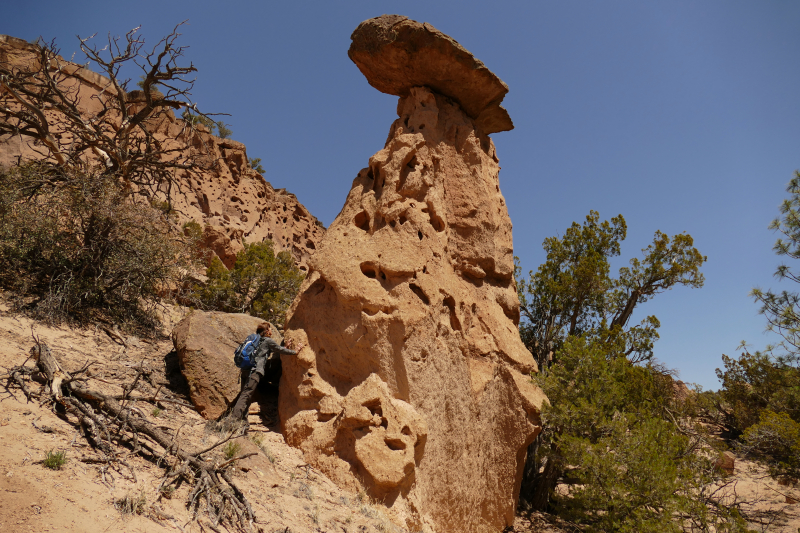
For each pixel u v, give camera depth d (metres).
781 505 15.02
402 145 9.59
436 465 8.13
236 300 16.19
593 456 10.05
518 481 9.94
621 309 21.53
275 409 9.16
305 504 6.42
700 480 10.63
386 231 8.88
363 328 8.16
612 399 11.91
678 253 20.84
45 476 4.52
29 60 20.47
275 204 37.78
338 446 7.66
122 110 15.52
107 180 10.55
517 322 11.27
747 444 16.38
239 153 36.06
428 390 8.16
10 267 9.73
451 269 9.66
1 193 10.27
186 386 8.66
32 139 18.84
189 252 12.28
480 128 11.62
